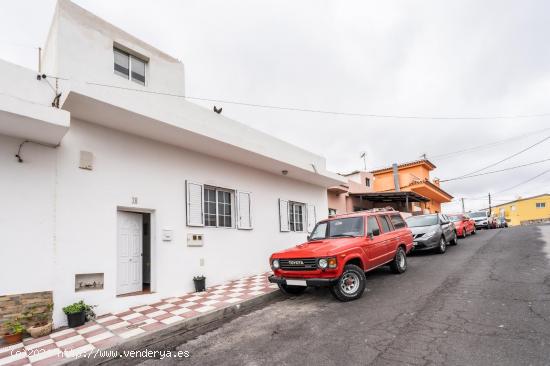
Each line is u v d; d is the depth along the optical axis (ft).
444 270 28.43
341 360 12.98
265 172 39.96
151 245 26.45
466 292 20.71
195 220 29.58
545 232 50.65
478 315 16.42
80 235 21.56
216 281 30.76
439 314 17.15
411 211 80.84
